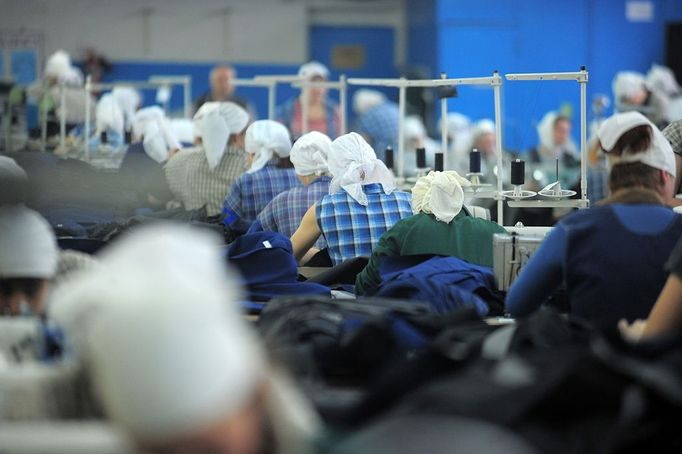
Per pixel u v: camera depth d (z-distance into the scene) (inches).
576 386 142.6
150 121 462.9
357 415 147.6
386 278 251.9
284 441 121.2
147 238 115.7
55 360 170.6
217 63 794.2
